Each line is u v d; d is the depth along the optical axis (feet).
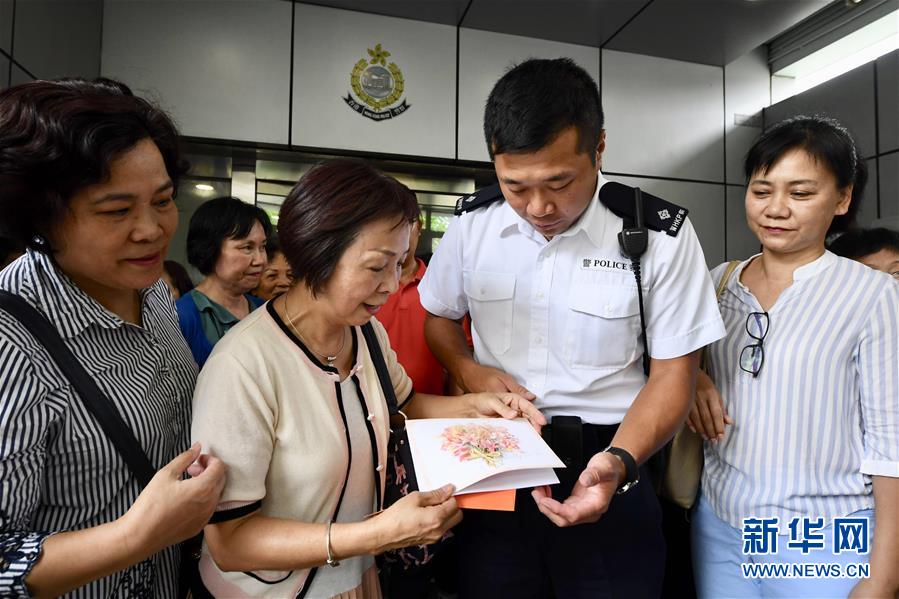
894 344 3.45
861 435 3.65
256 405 2.59
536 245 3.70
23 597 2.06
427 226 13.03
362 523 2.56
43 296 2.42
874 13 11.78
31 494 2.17
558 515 2.71
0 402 2.08
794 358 3.68
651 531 3.54
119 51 10.58
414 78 12.17
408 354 5.70
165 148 2.54
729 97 14.23
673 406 3.32
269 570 2.61
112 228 2.28
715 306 3.52
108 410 2.47
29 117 2.08
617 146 13.46
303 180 2.70
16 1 7.34
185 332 5.96
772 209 3.73
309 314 2.89
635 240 3.42
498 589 3.58
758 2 11.32
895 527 3.39
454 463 2.82
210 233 6.32
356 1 11.48
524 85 2.93
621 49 13.42
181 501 2.16
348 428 2.93
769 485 3.77
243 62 11.20
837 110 12.21
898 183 11.02
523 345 3.79
